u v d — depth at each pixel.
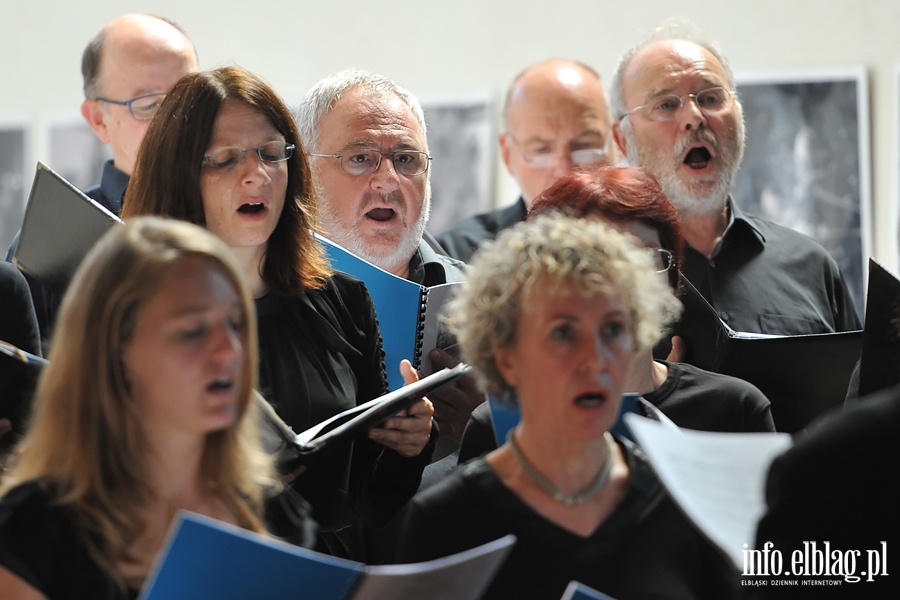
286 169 8.52
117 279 5.68
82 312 5.69
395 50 20.25
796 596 5.40
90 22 21.44
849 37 18.38
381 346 8.94
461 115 19.92
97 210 8.45
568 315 5.90
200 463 6.08
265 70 20.67
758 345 9.18
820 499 5.34
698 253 12.27
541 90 15.07
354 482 8.71
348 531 8.89
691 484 5.51
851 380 8.81
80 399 5.65
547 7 19.67
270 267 8.49
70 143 21.36
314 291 8.61
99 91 13.19
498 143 19.77
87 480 5.61
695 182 12.47
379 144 11.18
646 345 6.20
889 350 8.08
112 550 5.52
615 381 5.91
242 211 8.27
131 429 5.69
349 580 5.46
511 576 5.88
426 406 8.50
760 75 18.55
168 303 5.66
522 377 6.04
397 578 5.40
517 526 5.95
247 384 6.04
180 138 8.30
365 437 8.75
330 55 20.44
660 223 8.50
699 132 12.48
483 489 6.05
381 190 11.12
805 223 18.36
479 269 6.23
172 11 21.08
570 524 5.96
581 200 8.52
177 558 5.15
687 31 13.50
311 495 7.95
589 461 6.08
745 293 12.14
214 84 8.45
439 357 9.59
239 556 5.25
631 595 5.80
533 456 6.08
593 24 19.47
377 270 9.48
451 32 20.03
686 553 6.00
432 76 20.09
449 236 15.13
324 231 11.20
